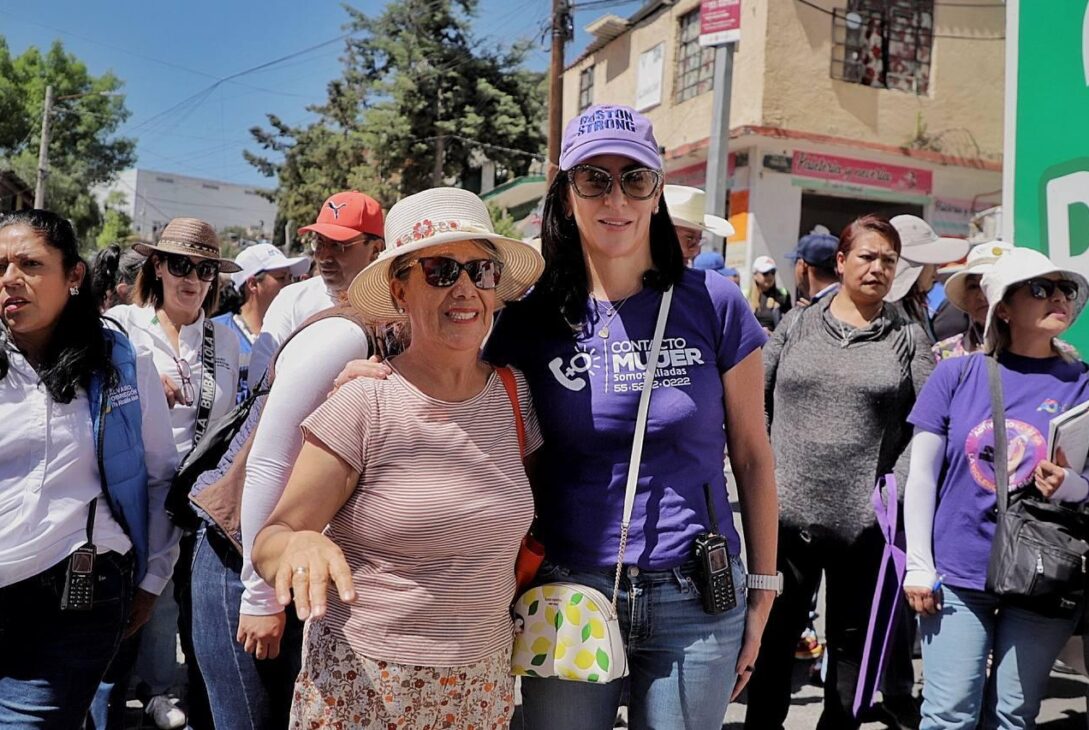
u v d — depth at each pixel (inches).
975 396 113.0
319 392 82.0
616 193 82.0
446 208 76.7
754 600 90.2
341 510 74.8
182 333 150.2
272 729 96.9
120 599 97.5
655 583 81.9
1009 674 110.0
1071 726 150.1
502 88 1057.5
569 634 79.1
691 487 83.4
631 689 87.4
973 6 600.7
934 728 112.5
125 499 97.7
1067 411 107.5
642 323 84.7
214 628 95.4
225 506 92.3
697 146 601.0
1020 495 107.9
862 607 127.9
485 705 76.5
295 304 135.0
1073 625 108.9
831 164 583.8
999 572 105.4
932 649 113.7
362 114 1099.3
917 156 589.6
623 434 82.0
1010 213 145.0
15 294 91.0
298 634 97.2
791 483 128.9
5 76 1694.1
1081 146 134.1
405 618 73.2
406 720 73.2
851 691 128.3
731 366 87.3
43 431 92.7
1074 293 109.3
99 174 1756.9
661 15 666.8
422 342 76.2
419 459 73.9
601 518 82.3
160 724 143.9
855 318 135.3
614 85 738.8
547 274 87.2
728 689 84.9
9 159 1632.6
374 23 1142.3
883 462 128.1
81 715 94.8
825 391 128.9
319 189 1147.3
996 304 112.3
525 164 1046.4
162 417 107.4
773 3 556.7
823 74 570.6
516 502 77.0
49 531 92.3
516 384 82.3
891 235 132.3
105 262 207.0
